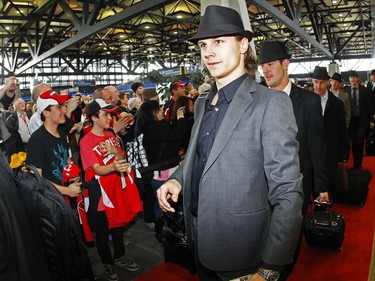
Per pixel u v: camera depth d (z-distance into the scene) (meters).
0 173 1.43
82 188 2.56
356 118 5.06
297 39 21.59
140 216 4.10
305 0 12.55
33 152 2.21
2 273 1.32
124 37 18.48
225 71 1.22
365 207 3.97
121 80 28.89
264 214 1.20
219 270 1.23
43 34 12.75
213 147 1.18
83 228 2.57
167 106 4.94
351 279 2.57
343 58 20.00
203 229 1.22
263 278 1.07
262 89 1.23
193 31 17.78
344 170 3.86
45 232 1.62
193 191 1.36
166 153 3.32
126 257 2.86
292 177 1.11
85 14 9.80
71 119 3.09
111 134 2.82
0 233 1.31
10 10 11.88
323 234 2.93
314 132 2.08
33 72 19.64
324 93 3.17
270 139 1.12
